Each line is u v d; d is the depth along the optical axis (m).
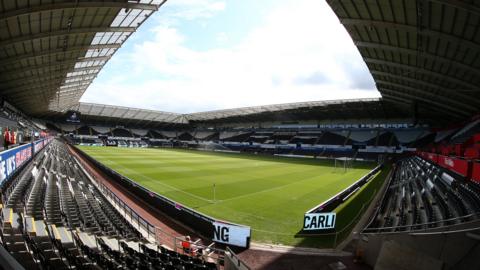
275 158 59.75
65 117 85.81
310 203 20.03
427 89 34.53
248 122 91.75
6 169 13.45
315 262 10.81
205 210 17.89
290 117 77.88
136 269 7.66
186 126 106.62
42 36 20.66
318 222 14.12
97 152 57.56
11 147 16.36
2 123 23.44
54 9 16.94
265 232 14.16
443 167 26.17
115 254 8.34
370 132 66.12
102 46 27.80
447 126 53.69
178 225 15.09
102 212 14.50
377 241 10.02
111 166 37.25
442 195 16.44
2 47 20.53
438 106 41.16
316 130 74.69
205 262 9.59
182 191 23.22
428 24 18.77
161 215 16.69
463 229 7.25
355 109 59.78
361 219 16.28
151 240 12.53
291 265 10.55
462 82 26.58
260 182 28.19
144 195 19.81
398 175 31.48
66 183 19.02
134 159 46.72
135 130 100.12
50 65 30.06
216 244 12.69
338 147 66.44
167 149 79.38
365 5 18.94
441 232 7.31
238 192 23.25
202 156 58.25
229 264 8.98
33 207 11.47
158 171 33.88
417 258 7.73
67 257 7.10
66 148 53.25
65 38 23.47
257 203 19.77
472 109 35.78
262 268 10.32
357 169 42.69
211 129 102.44
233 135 92.19
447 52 21.98
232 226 12.40
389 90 39.47
